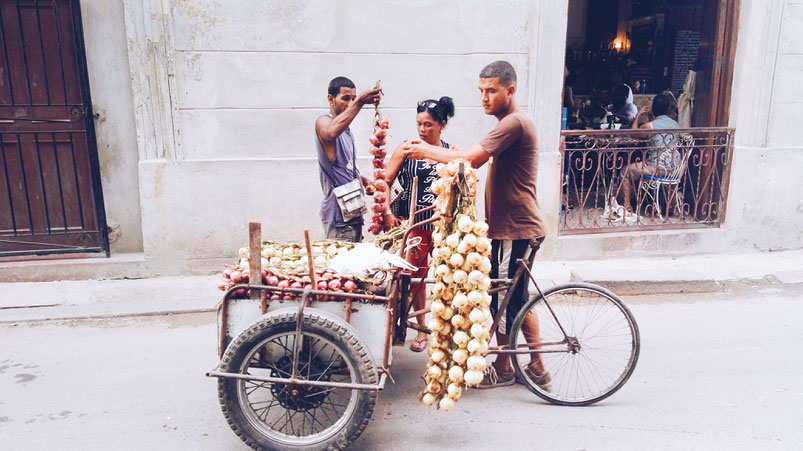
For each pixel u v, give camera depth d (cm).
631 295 508
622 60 1012
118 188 527
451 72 534
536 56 533
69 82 504
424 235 371
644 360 385
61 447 294
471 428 312
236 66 505
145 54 488
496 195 336
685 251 592
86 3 489
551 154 552
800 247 609
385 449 294
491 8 525
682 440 297
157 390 350
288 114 520
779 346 405
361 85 525
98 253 534
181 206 519
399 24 519
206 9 491
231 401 274
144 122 500
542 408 332
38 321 444
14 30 489
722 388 349
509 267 339
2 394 344
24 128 503
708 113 627
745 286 521
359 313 284
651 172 612
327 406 331
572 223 623
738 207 591
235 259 536
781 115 573
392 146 539
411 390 353
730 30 594
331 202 389
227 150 518
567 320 418
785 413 321
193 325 443
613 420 317
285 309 276
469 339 282
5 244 520
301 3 503
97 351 400
